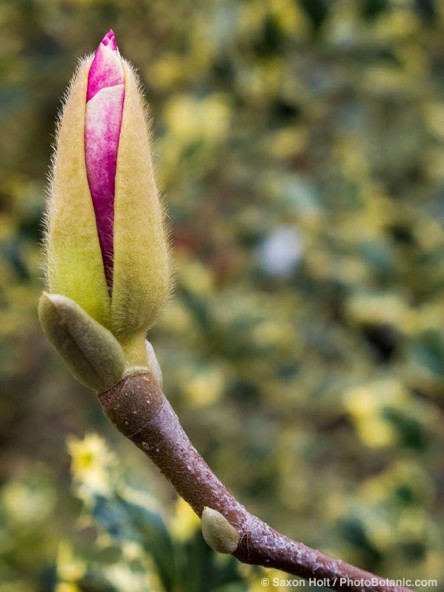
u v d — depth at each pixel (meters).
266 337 0.68
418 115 0.84
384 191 0.84
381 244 0.70
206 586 0.35
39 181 0.76
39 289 0.66
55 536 0.66
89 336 0.23
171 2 0.73
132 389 0.24
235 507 0.23
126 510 0.36
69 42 0.75
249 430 0.71
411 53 0.73
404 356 0.67
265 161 0.75
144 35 0.75
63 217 0.23
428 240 0.73
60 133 0.23
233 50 0.69
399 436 0.62
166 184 0.69
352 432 0.76
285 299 0.72
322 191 0.72
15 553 0.65
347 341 0.73
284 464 0.71
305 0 0.66
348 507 0.59
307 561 0.23
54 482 0.72
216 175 0.74
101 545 0.37
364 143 0.82
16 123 0.76
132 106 0.23
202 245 0.72
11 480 0.73
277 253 0.68
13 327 0.70
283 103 0.71
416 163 0.85
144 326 0.24
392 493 0.61
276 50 0.68
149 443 0.24
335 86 0.71
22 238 0.65
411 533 0.59
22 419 0.76
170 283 0.24
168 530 0.36
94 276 0.23
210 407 0.71
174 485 0.24
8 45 0.73
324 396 0.67
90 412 0.71
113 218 0.23
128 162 0.23
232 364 0.68
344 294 0.71
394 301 0.69
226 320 0.68
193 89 0.71
